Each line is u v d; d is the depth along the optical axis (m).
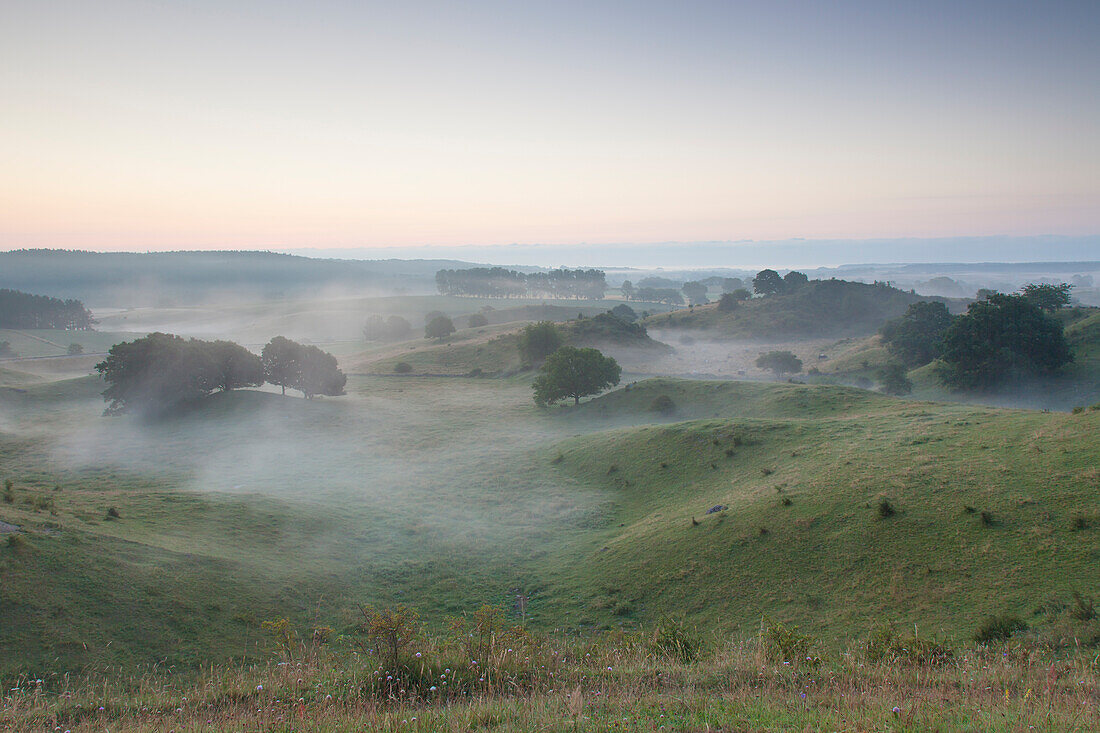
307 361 115.81
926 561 30.20
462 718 9.46
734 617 30.59
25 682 21.48
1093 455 35.22
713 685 12.16
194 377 105.19
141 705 12.77
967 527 31.66
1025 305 107.19
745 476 51.34
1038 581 25.92
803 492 41.41
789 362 146.75
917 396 112.94
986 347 104.00
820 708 9.48
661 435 66.62
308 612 32.09
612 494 58.25
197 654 25.95
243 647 27.23
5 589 25.98
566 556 43.66
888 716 8.59
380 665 12.41
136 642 25.72
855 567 31.66
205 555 35.56
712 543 38.12
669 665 13.77
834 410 74.00
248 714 10.67
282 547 42.06
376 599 35.88
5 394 116.25
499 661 12.72
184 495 51.81
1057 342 103.25
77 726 11.67
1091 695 10.27
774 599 31.20
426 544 46.41
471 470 70.75
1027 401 100.50
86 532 34.19
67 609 26.27
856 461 45.19
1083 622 21.05
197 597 30.33
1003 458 38.88
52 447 85.31
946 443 45.00
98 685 21.88
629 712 9.69
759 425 62.28
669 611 32.81
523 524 52.03
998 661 13.69
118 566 30.72
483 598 36.72
